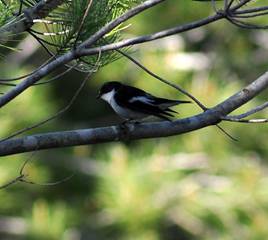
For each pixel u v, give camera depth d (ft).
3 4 20.43
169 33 19.31
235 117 20.88
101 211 48.91
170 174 44.27
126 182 43.86
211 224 43.88
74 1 19.88
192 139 44.91
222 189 43.93
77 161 53.78
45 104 45.47
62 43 20.22
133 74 47.50
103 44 20.67
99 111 62.49
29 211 48.21
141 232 44.19
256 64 51.93
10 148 19.95
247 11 19.27
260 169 45.19
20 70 43.96
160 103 27.25
